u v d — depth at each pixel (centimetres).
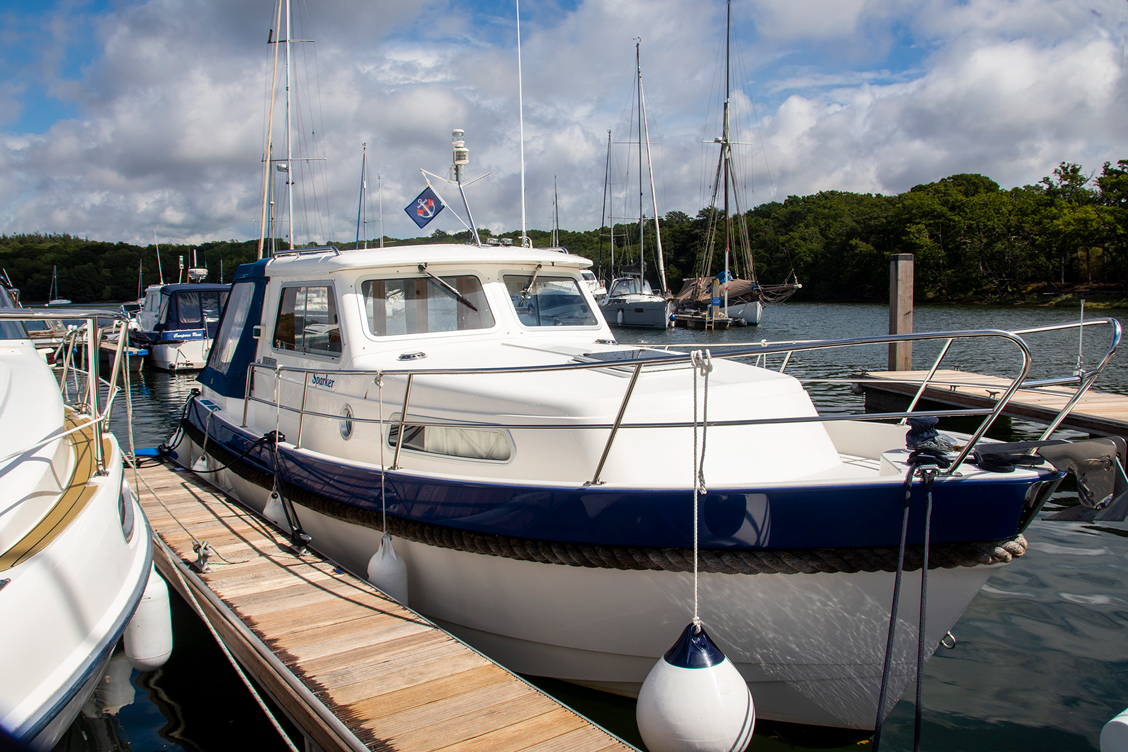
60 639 268
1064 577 518
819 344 321
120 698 391
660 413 344
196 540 437
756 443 353
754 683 335
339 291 451
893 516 289
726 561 304
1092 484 291
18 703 244
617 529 319
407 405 414
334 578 414
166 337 1855
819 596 305
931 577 297
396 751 257
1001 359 1616
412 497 386
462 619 391
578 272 540
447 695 294
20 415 335
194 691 398
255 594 390
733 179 3659
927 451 288
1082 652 418
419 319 465
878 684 323
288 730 361
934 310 4291
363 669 312
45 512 306
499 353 449
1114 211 5031
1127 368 1441
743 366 424
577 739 266
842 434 434
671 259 7231
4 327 484
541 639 364
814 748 342
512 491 343
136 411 1326
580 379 381
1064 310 4034
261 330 553
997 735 344
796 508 296
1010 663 409
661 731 264
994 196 6369
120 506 354
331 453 470
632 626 336
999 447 294
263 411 550
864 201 8844
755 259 6938
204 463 645
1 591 250
